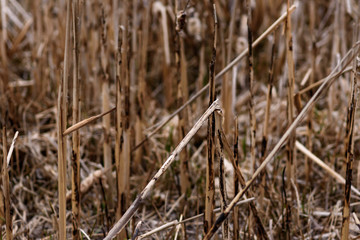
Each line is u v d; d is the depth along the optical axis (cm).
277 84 256
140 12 207
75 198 114
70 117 202
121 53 132
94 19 220
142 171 185
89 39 237
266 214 146
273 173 163
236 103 248
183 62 166
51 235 139
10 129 197
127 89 142
